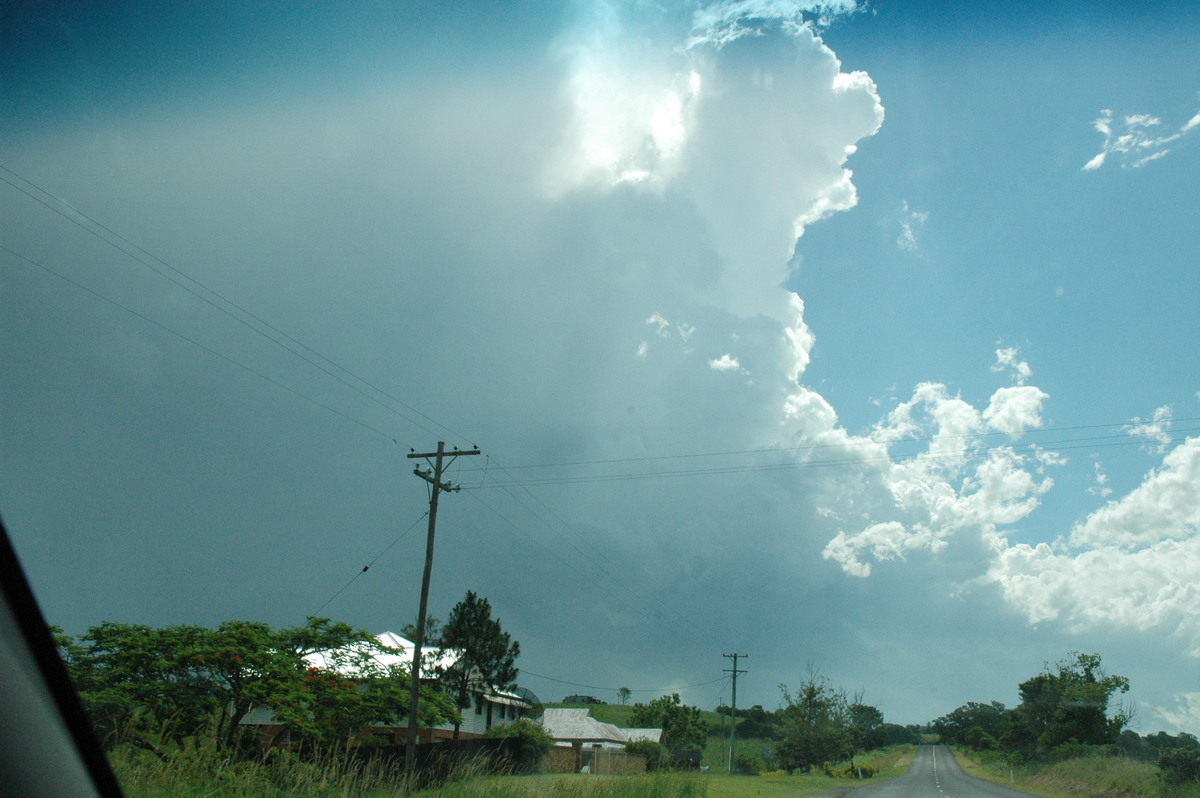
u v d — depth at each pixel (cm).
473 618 4103
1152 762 3650
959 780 5281
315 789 1299
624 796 1873
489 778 1809
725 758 8406
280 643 2352
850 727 7369
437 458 2750
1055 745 5303
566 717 6531
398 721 2725
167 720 1213
